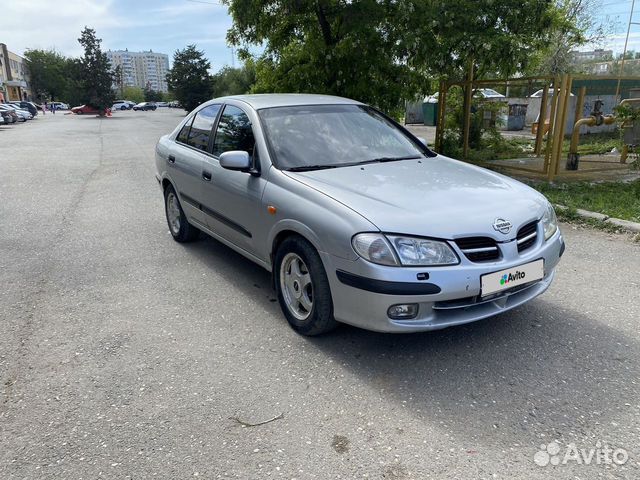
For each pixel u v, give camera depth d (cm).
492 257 313
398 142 455
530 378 307
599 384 300
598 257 512
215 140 482
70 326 386
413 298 295
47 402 294
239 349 349
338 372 318
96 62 5762
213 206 467
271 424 271
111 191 906
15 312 411
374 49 1020
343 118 457
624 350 337
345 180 361
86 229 654
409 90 1091
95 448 256
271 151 397
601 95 1538
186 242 587
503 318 384
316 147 414
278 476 235
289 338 362
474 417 273
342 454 248
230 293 444
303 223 338
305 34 1109
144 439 262
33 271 503
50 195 875
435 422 270
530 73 1177
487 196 346
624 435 257
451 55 1007
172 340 363
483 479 230
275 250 383
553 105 838
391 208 317
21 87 8412
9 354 347
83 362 335
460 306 306
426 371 317
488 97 1252
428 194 341
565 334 359
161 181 600
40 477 238
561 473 233
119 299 434
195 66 5853
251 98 479
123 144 1872
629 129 855
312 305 346
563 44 1884
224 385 307
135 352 347
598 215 627
